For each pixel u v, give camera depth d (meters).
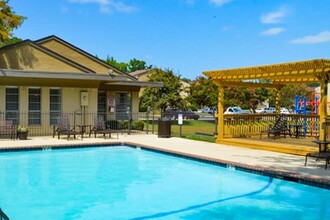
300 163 10.37
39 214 6.75
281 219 6.52
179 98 30.56
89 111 19.39
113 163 12.01
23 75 16.16
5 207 7.19
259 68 12.88
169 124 17.56
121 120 22.94
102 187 8.84
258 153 12.41
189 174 10.30
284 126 15.98
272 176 9.21
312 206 7.27
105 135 18.39
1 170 10.73
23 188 8.70
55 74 16.91
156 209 7.11
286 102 42.91
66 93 18.73
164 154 13.25
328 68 11.05
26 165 11.51
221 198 7.86
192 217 6.62
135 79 25.22
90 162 12.16
